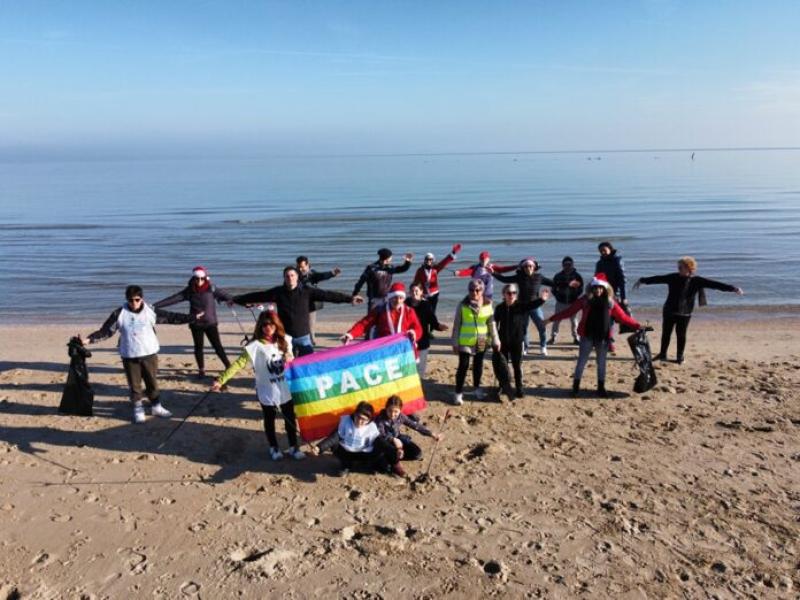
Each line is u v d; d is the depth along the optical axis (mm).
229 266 27703
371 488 6426
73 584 4879
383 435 6715
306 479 6621
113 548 5344
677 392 9383
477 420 8250
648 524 5711
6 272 26375
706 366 10875
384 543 5387
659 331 14742
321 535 5566
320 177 133375
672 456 7129
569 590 4809
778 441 7508
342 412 7070
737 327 15398
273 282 24156
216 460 7059
